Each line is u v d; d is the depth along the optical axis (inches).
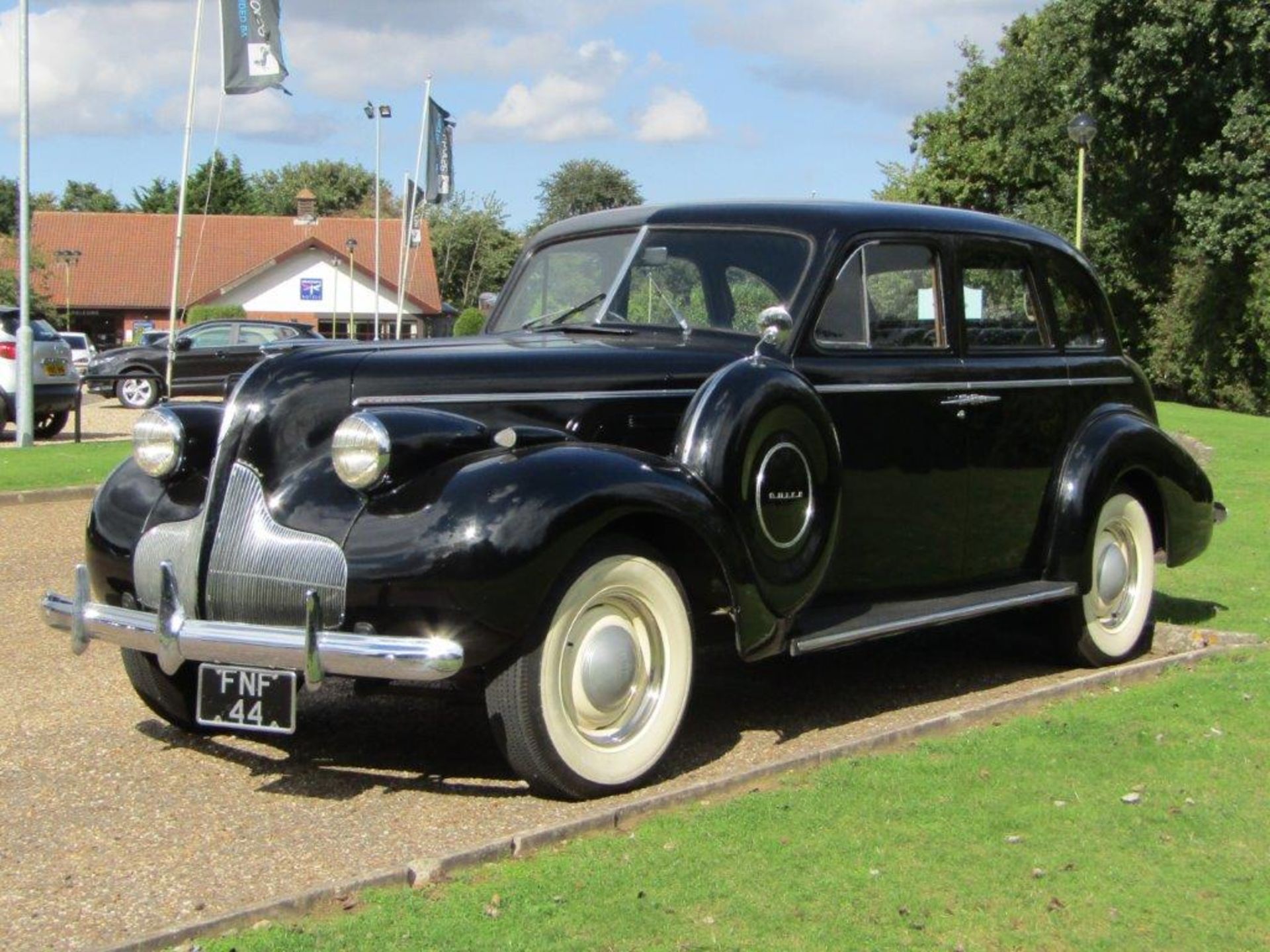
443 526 158.1
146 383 1050.7
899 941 127.3
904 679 238.7
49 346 653.9
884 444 212.1
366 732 202.8
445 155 1306.6
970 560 228.5
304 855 151.2
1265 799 166.1
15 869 147.4
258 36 788.6
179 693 195.9
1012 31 1706.4
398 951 123.2
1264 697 209.8
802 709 217.2
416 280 2263.8
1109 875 143.3
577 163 2819.9
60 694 223.1
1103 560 244.7
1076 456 240.1
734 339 207.3
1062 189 1472.7
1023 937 128.7
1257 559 357.7
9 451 606.9
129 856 151.1
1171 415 998.4
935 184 1740.9
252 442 170.4
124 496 185.8
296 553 164.6
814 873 141.9
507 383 182.2
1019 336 238.7
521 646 162.2
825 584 208.8
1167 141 1339.8
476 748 194.7
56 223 2367.1
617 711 172.1
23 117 637.9
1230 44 1167.6
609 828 154.7
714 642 194.9
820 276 208.1
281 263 2146.9
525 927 128.3
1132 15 1230.9
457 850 145.6
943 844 150.6
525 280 239.0
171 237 2354.8
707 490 178.4
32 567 338.3
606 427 188.1
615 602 171.3
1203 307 1299.2
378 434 161.6
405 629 160.1
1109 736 189.5
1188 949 127.6
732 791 167.8
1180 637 261.9
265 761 187.6
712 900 135.0
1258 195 1175.6
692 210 224.7
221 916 128.1
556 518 159.3
